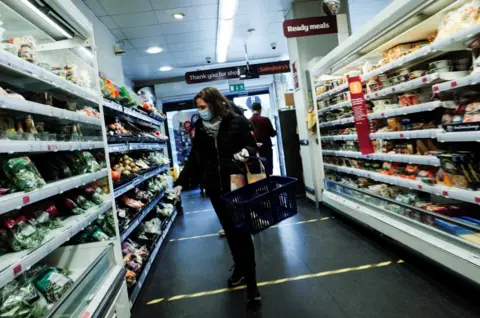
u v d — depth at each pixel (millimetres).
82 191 2027
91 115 2090
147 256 3029
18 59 1310
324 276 2562
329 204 4262
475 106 1945
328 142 4578
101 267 1807
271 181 2305
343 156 4145
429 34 2627
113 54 5488
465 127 1881
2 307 1200
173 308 2365
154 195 4016
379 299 2123
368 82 3242
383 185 3309
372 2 5648
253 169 2309
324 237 3523
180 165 10273
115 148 2598
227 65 8828
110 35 5410
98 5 4398
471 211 2332
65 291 1432
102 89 2541
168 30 5652
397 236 2607
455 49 2279
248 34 6438
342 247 3148
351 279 2451
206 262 3246
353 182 3871
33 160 1778
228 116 2332
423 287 2197
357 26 7102
